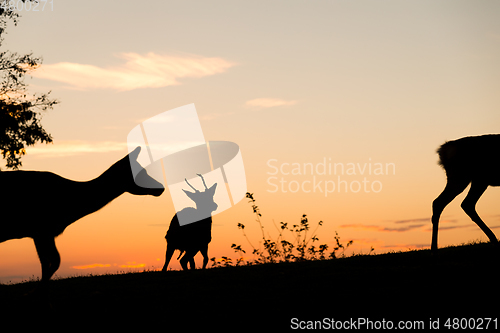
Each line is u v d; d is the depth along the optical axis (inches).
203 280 361.1
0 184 271.7
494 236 376.2
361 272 349.7
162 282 363.6
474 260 358.3
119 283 370.6
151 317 263.9
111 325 254.1
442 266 345.1
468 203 382.9
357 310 261.6
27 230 274.8
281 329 239.0
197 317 260.1
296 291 303.1
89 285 368.8
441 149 390.9
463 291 282.0
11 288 389.7
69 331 248.5
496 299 266.7
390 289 294.5
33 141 690.2
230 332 237.1
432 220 386.9
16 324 262.4
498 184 377.1
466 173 375.2
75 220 288.2
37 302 299.9
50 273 277.1
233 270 411.5
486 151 368.5
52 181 280.7
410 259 391.2
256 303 280.2
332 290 300.5
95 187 286.0
